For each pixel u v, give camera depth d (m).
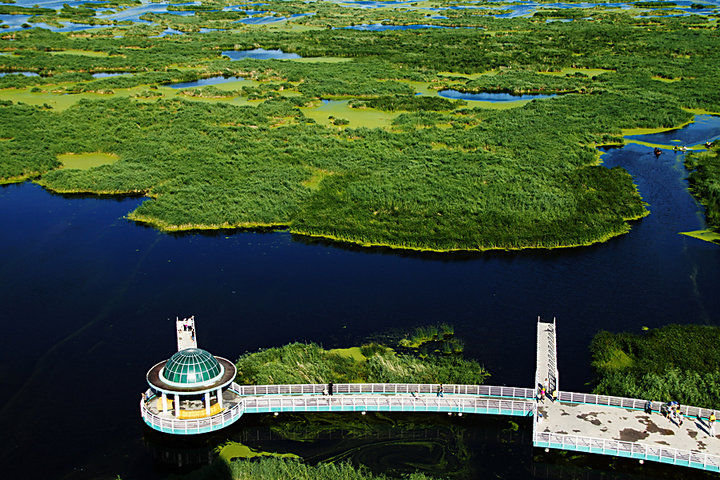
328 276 75.62
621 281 75.50
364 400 52.53
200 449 50.06
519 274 76.75
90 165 110.31
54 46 197.00
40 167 107.12
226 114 133.50
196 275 75.12
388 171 106.25
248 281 74.12
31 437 50.38
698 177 105.25
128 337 63.12
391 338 63.97
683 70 176.62
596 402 52.09
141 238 84.38
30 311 67.12
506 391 53.16
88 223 88.56
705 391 54.25
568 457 49.47
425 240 82.88
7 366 58.50
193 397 51.81
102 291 71.25
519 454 50.03
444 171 105.94
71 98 148.12
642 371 58.12
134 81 160.25
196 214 89.12
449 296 71.75
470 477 47.91
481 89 162.50
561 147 118.00
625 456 47.28
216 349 61.50
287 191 97.31
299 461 49.16
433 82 167.25
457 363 59.78
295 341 63.06
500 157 112.50
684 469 47.78
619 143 124.38
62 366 58.62
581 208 92.94
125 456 48.94
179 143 118.75
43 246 81.31
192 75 167.62
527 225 87.31
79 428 51.38
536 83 163.62
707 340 62.72
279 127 128.75
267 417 53.03
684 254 82.06
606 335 63.91
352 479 46.59
